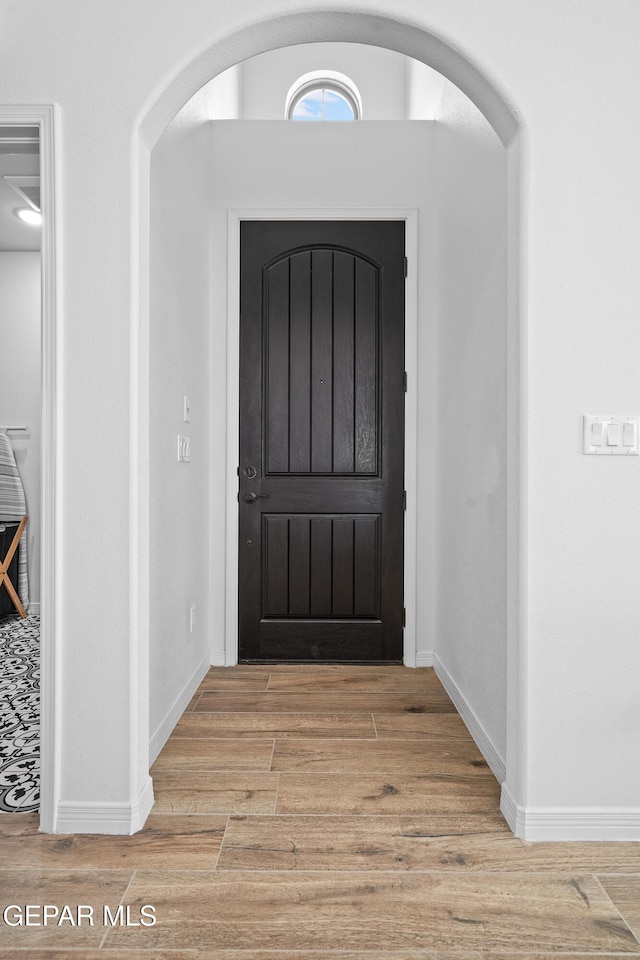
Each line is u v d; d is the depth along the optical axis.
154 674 2.29
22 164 2.28
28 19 1.81
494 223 2.27
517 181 1.86
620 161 1.82
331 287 3.41
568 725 1.84
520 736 1.84
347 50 4.83
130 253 1.83
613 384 1.83
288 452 3.42
